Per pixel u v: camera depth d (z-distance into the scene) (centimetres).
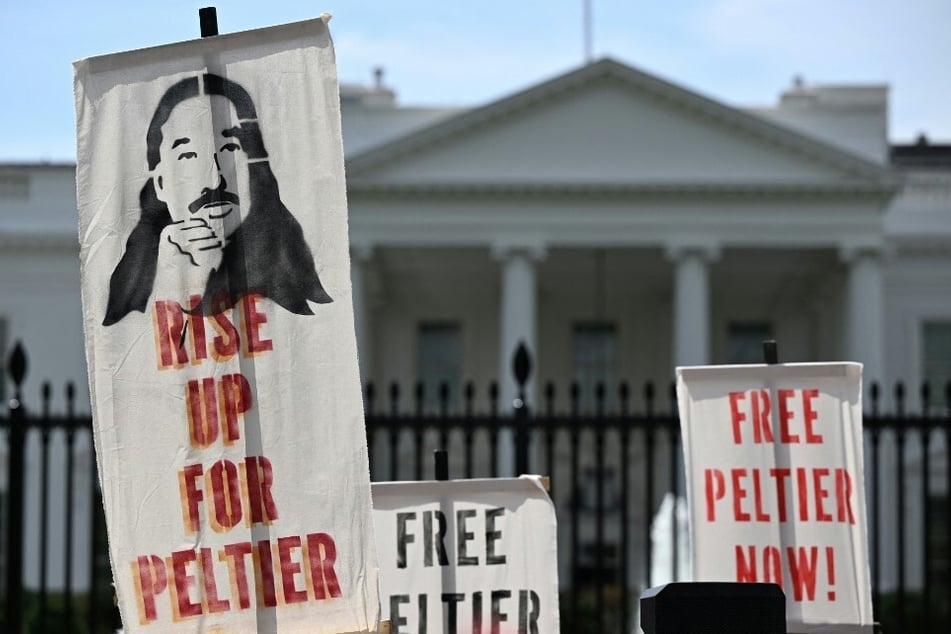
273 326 799
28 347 5647
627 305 6100
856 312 5409
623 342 6078
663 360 6044
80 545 5034
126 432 791
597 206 5472
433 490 973
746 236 5441
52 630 3662
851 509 983
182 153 802
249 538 791
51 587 4978
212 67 805
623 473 1412
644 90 5441
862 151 5725
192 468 792
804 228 5441
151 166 801
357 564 793
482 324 6097
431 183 5425
